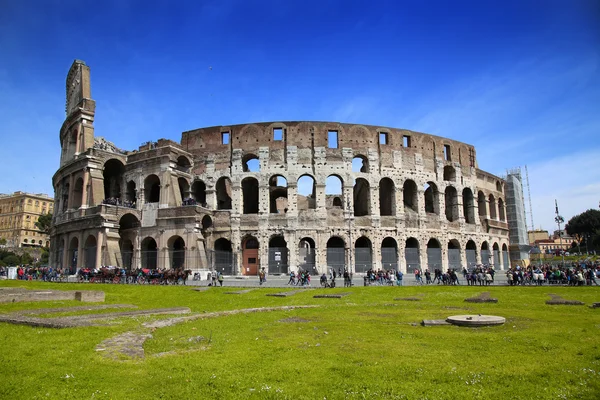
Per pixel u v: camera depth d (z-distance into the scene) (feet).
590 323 72.38
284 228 239.71
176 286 161.48
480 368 44.11
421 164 270.26
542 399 35.63
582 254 510.58
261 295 130.00
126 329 65.77
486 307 98.02
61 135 313.32
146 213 237.25
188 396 36.24
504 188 358.02
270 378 41.11
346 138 254.88
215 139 256.11
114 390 37.60
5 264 477.36
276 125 252.42
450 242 279.90
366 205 266.98
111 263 216.54
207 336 62.34
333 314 87.30
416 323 74.28
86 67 283.79
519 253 353.51
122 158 256.52
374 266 243.81
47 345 53.42
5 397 35.83
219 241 251.39
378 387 38.50
